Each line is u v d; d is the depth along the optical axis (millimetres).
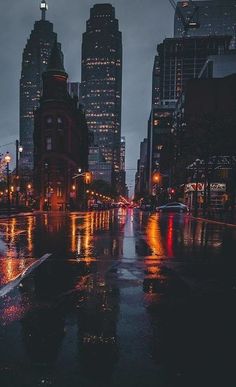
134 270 9289
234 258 11438
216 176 59125
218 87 74062
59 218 39438
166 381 3609
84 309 5910
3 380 3592
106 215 50969
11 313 5672
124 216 47469
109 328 5047
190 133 40969
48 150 80250
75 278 8258
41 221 32781
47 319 5402
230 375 3746
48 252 12367
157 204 102312
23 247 13672
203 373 3781
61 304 6188
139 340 4629
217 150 38156
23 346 4402
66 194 80312
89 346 4414
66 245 14406
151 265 10047
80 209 83562
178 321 5375
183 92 82188
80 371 3787
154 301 6430
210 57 84562
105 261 10602
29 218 38938
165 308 6023
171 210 63938
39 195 79438
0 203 51750
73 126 88250
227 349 4383
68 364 3939
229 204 47250
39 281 7914
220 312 5832
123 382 3580
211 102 73875
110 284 7707
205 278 8391
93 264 10086
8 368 3840
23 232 20359
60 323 5234
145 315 5641
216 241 16578
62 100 81125
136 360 4055
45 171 79750
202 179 56000
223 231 22734
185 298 6652
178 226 27500
